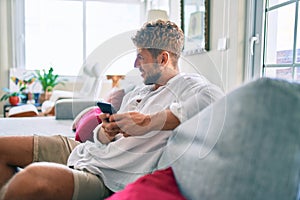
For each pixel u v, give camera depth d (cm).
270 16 194
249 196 60
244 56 209
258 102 61
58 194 91
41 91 425
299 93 61
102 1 456
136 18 459
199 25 266
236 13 208
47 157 126
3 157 118
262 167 60
